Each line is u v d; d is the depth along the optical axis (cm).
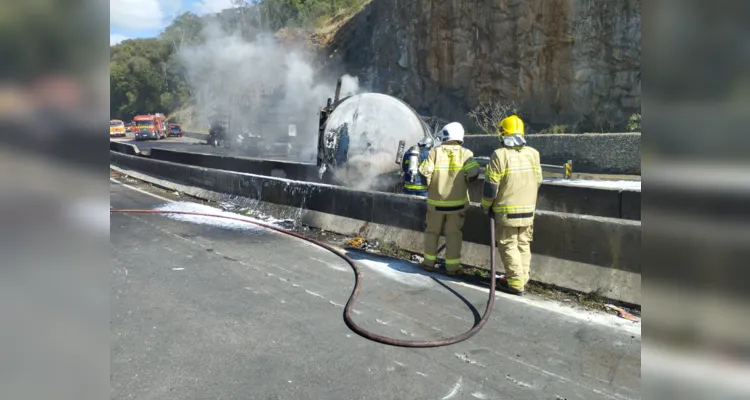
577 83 2528
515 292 502
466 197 561
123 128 6694
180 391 310
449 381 333
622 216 845
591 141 1847
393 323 428
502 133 503
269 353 366
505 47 2755
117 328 398
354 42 4038
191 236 748
